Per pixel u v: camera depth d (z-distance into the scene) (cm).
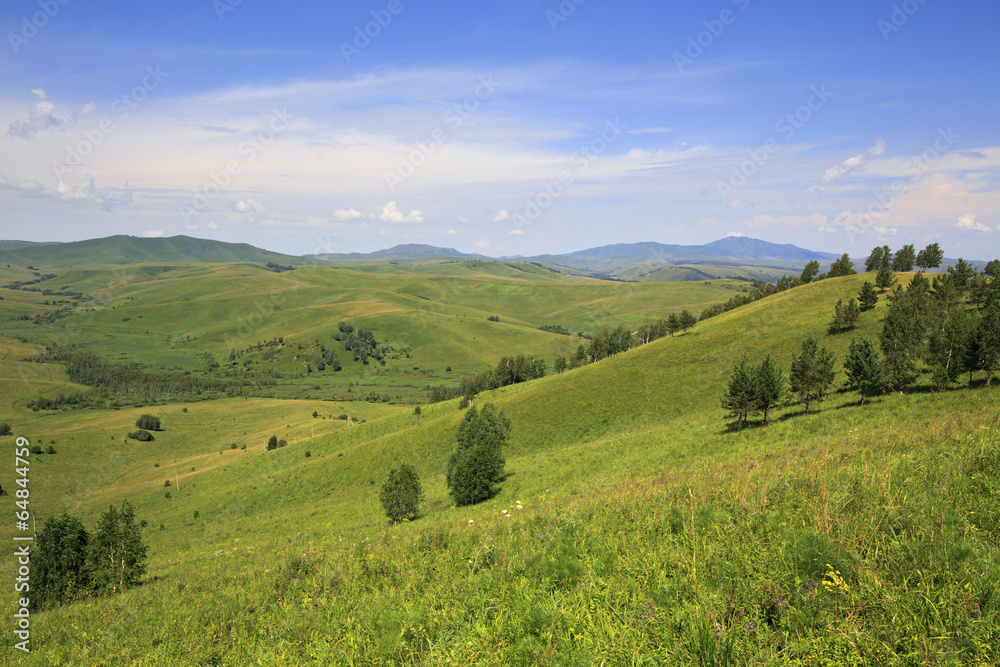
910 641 504
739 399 4628
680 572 732
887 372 4447
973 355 3822
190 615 1077
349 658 676
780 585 635
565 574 805
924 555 637
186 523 8006
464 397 10850
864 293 7975
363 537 1534
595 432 7319
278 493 8606
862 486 902
